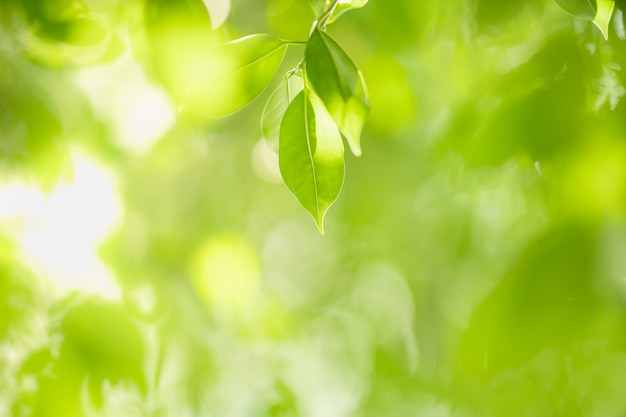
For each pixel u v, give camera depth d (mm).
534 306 1017
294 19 1277
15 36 1182
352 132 825
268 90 1619
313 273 2299
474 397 1228
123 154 1648
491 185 1196
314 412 2484
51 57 1197
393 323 2367
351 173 1943
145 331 1332
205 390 1828
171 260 1682
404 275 2074
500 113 1066
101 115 1582
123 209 1542
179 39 1026
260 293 1854
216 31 1033
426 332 1977
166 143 1659
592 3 864
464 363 1037
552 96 1055
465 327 1050
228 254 1456
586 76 1055
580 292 1017
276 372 2008
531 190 1124
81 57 1191
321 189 832
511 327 1018
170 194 1731
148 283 1560
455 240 1587
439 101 1557
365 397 2174
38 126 1290
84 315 1230
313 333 2375
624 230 1033
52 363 1216
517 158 1070
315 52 825
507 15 1163
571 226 1029
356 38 1403
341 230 2191
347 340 2395
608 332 1025
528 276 1022
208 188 1766
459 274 1556
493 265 1260
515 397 1175
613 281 1024
